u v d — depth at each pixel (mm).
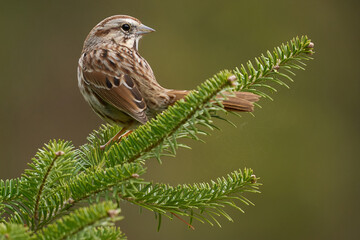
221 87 4383
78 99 14500
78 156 5480
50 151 4438
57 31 15008
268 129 13352
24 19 14867
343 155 14812
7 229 3418
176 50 15383
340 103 15359
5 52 14625
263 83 5656
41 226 4547
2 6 14766
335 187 14500
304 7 15711
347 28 15828
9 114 14172
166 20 15523
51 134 14172
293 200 14008
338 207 14375
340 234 14305
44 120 14258
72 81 14742
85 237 3799
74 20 15133
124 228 13234
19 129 14109
